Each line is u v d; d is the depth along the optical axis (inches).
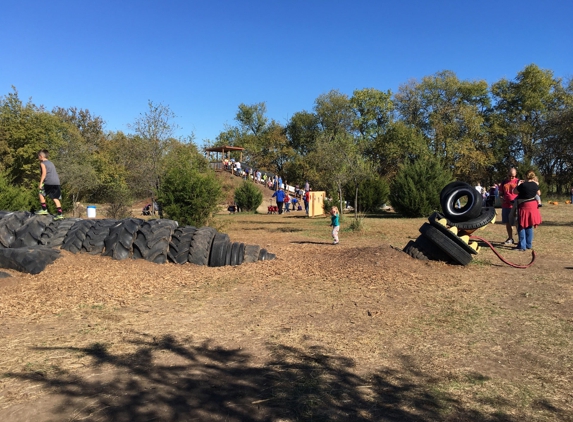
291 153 2610.7
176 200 506.9
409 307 204.7
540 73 1972.2
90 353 146.9
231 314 192.9
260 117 2834.6
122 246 283.3
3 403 113.6
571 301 213.3
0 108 1385.3
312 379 129.5
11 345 153.2
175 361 141.6
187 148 735.1
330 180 740.7
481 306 206.1
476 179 1894.7
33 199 555.2
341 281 255.3
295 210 1350.9
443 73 2089.1
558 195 1494.8
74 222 302.5
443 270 285.3
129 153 702.5
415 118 2105.1
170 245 292.5
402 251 318.0
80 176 938.1
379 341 161.0
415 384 126.9
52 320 181.2
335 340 161.8
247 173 1742.1
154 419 107.4
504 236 475.5
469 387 125.0
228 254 296.7
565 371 135.4
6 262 248.7
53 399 116.0
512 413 111.0
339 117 2498.8
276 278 261.7
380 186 994.1
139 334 166.2
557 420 107.8
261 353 149.3
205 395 119.5
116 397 117.7
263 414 110.1
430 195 824.9
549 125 1759.4
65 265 259.6
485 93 2074.3
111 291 223.6
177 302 211.2
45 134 1419.8
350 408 113.2
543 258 334.0
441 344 158.2
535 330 172.4
